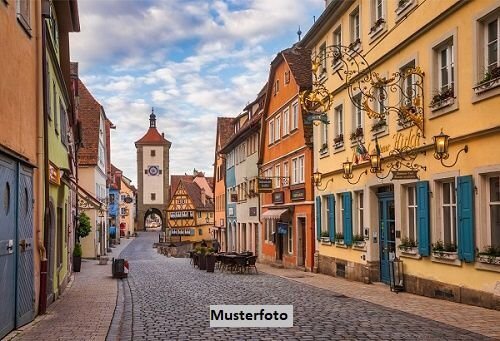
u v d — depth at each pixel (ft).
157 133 401.90
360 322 37.22
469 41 44.52
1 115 29.81
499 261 40.11
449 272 47.52
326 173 82.02
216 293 57.52
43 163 41.73
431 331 33.35
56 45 56.70
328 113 81.46
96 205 101.45
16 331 33.12
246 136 143.02
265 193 122.72
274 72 116.16
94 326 36.58
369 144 66.49
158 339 32.50
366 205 67.26
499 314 39.24
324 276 80.38
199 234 316.60
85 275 86.48
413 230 56.39
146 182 395.75
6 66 30.89
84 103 155.33
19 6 33.78
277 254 114.01
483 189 42.78
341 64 76.54
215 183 204.95
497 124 40.93
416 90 53.98
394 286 56.03
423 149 51.75
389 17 60.59
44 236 41.83
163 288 64.03
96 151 148.66
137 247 231.91
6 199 30.96
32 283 38.09
